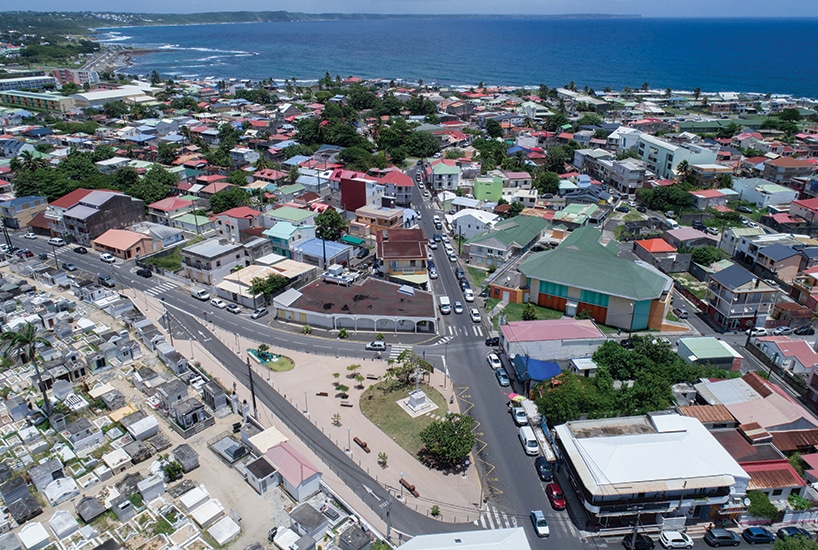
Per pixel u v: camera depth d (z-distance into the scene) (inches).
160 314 4138.8
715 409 2854.3
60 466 2596.0
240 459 2719.0
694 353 3425.2
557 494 2481.5
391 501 2504.9
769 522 2377.0
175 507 2415.1
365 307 4013.3
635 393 2928.2
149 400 3181.6
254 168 7677.2
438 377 3425.2
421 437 2753.4
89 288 4323.3
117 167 7337.6
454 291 4603.8
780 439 2704.2
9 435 2893.7
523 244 5103.3
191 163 7554.1
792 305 4109.3
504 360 3602.4
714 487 2293.3
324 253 4704.7
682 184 6919.3
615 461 2357.3
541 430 2923.2
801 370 3368.6
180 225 5792.3
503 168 7751.0
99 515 2391.7
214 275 4552.2
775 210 6122.1
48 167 6766.7
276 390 3284.9
